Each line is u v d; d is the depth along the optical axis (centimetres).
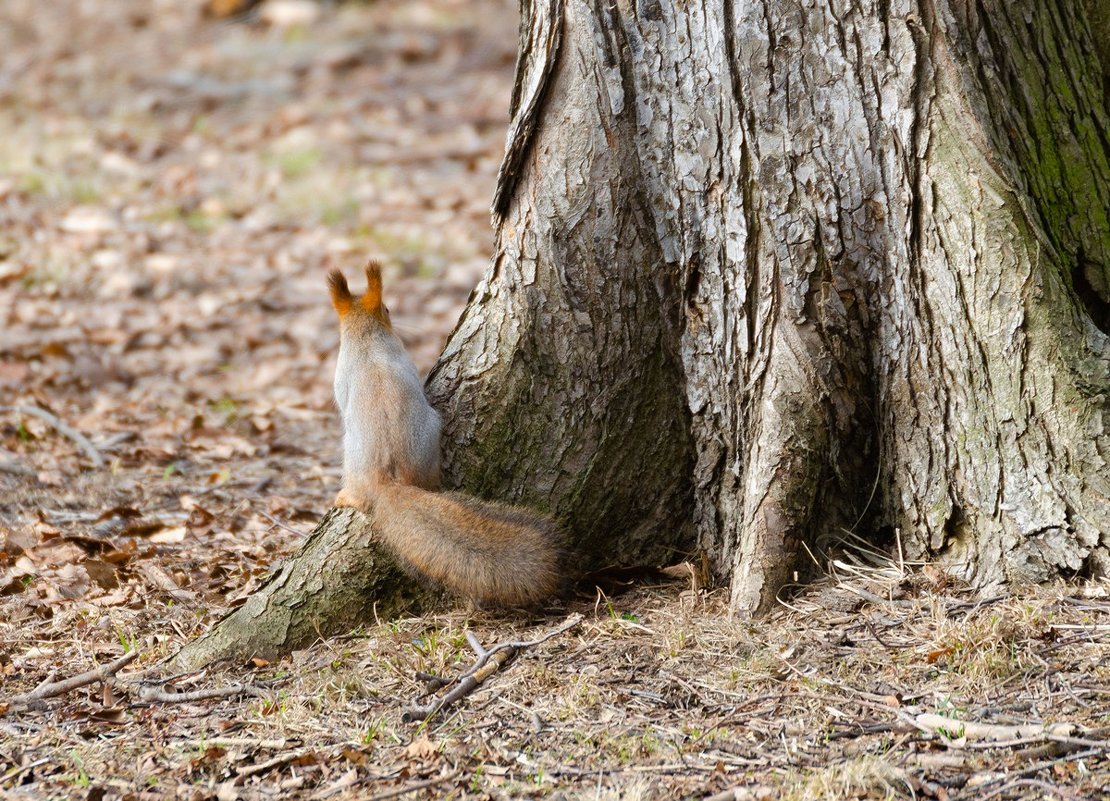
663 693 738
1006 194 807
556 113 870
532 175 880
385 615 872
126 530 1099
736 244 848
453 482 891
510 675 775
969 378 820
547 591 835
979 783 618
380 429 866
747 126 834
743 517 859
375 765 682
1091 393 795
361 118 2695
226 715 762
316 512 1160
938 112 813
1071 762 625
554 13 860
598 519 891
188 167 2416
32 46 3272
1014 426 808
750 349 859
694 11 834
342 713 748
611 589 888
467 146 2523
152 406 1494
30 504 1169
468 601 880
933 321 828
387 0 3462
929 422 837
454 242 2086
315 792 659
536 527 846
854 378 854
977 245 811
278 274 1961
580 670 774
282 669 826
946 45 812
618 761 670
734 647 782
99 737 740
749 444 868
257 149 2534
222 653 845
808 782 622
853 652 759
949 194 814
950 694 702
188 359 1662
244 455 1345
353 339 896
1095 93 884
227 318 1795
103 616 928
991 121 823
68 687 807
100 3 3603
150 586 980
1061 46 866
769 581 826
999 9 833
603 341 878
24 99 2842
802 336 847
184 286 1900
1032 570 801
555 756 680
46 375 1561
